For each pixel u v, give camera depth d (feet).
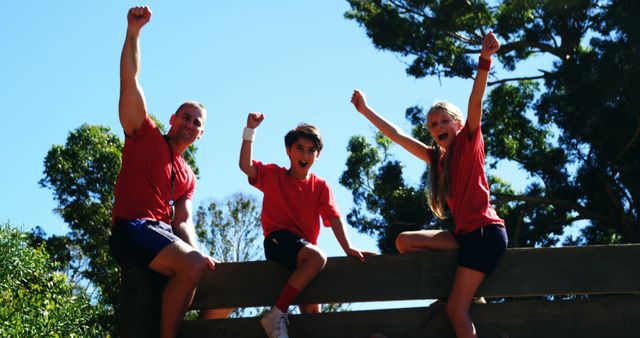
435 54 63.46
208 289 16.12
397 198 64.64
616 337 15.37
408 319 15.74
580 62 59.11
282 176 17.71
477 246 15.69
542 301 15.62
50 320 47.67
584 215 63.00
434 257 15.98
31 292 51.72
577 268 15.65
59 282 52.60
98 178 79.77
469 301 15.48
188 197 17.21
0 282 48.60
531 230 62.23
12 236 50.85
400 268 15.98
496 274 15.75
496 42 16.22
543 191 64.18
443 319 15.69
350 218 66.28
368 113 18.79
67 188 79.36
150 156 16.34
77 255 78.23
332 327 15.78
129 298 15.61
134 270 15.71
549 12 61.31
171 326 15.42
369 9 65.62
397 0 65.46
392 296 15.88
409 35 63.21
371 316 15.78
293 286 15.62
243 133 17.66
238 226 90.22
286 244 16.35
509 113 67.05
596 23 60.95
